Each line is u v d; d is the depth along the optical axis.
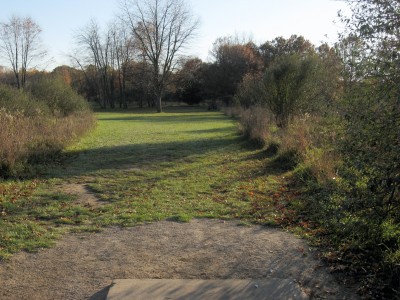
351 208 4.54
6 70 66.25
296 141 12.06
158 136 20.97
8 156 10.04
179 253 5.29
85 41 69.75
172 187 9.26
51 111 24.09
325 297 4.12
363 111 4.37
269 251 5.32
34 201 7.80
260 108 19.67
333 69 6.48
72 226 6.39
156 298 4.04
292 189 8.78
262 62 64.94
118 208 7.43
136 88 70.50
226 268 4.82
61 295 4.21
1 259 5.04
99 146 16.42
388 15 4.24
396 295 4.03
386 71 4.19
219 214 7.08
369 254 4.90
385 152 4.16
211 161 12.98
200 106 75.50
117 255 5.22
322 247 5.40
